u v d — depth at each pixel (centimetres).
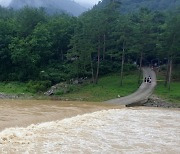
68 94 7012
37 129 2908
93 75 8388
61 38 9694
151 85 7650
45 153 2123
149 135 2861
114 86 7488
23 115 3716
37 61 8725
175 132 3045
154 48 8931
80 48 7569
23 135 2611
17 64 8881
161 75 8819
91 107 4959
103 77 8519
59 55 9831
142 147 2423
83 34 7669
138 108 5284
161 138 2759
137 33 7531
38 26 9388
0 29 9344
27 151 2145
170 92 6938
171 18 7638
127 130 3048
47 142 2423
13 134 2608
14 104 4834
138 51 7638
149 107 5681
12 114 3750
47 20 10956
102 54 9125
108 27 7700
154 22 10312
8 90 7388
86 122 3416
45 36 9119
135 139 2677
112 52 8425
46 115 3822
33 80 8350
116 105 5472
